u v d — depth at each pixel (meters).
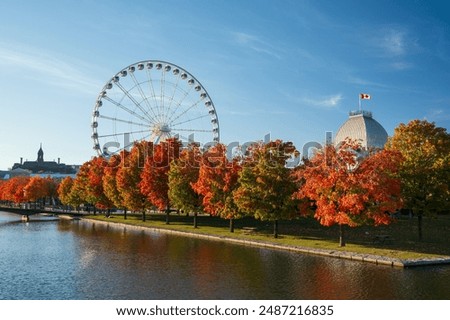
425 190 61.69
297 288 36.97
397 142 73.56
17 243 70.75
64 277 43.41
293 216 66.00
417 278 39.41
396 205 52.72
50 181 188.12
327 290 36.12
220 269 45.28
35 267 48.88
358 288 36.44
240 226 86.19
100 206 120.75
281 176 65.62
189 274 43.31
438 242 60.22
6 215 159.00
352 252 50.75
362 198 51.91
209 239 70.19
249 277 41.31
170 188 85.56
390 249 53.03
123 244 66.94
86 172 134.38
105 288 38.59
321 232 74.44
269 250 57.03
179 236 75.38
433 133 73.00
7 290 38.44
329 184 53.22
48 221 122.44
